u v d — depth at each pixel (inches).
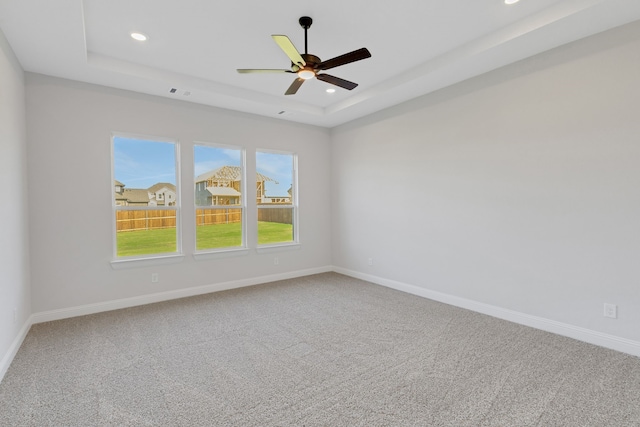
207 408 76.8
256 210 197.5
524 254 127.6
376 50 127.4
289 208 216.8
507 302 133.7
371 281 200.2
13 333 104.8
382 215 191.5
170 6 96.8
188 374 92.4
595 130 107.7
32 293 130.5
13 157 109.7
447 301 157.0
